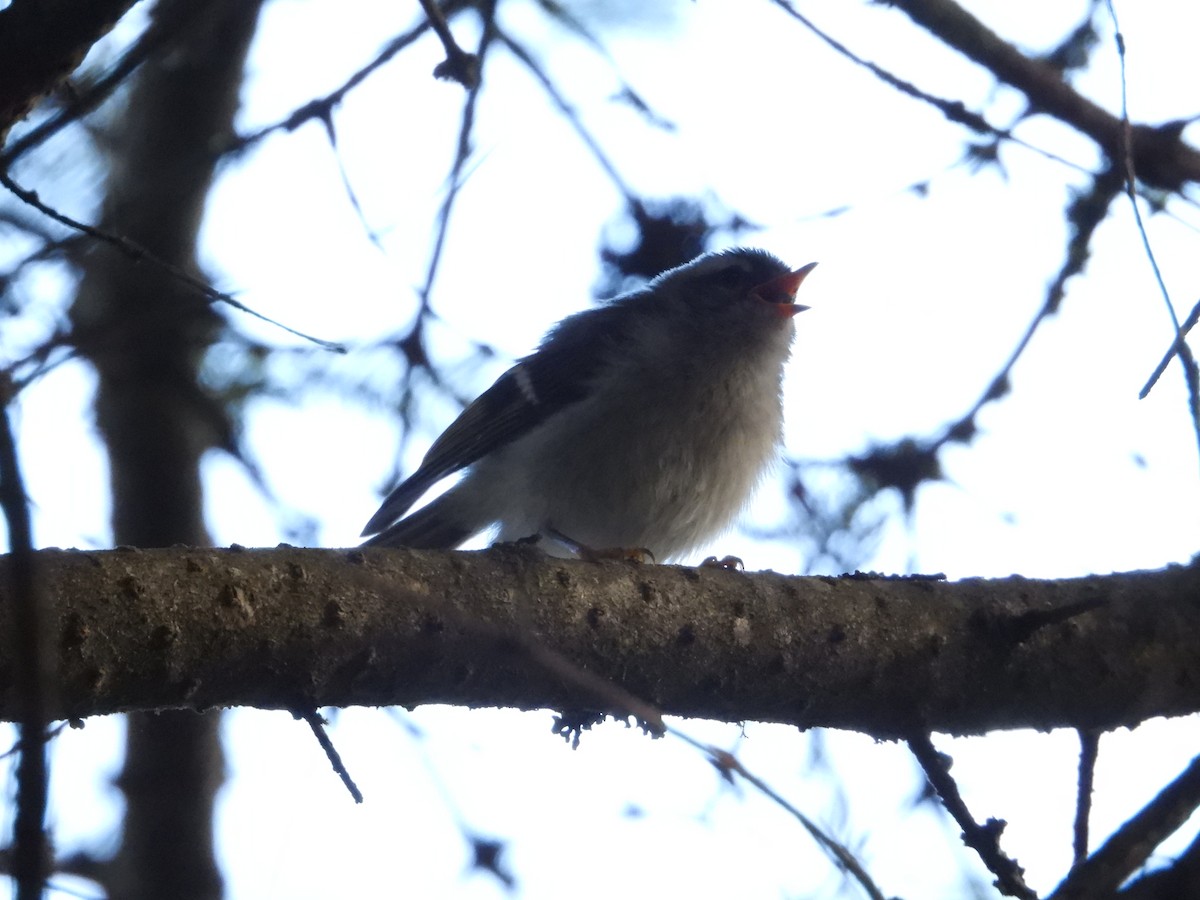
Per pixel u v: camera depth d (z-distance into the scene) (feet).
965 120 34.55
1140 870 19.57
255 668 21.07
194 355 38.65
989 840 24.04
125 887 41.14
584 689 23.52
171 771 42.45
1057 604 26.32
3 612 18.65
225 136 34.81
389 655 21.94
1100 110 34.68
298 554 21.94
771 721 25.29
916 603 25.70
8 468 14.33
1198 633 26.45
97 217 35.63
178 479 43.65
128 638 19.97
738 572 25.27
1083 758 25.90
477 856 33.65
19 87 23.20
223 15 31.65
